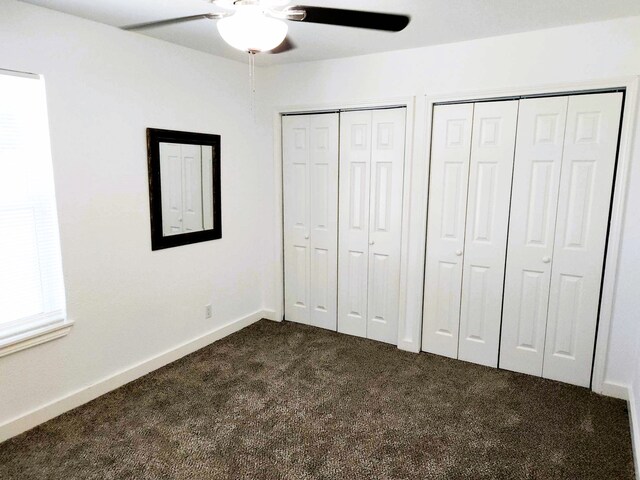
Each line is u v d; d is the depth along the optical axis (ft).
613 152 8.10
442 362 10.14
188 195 10.10
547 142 8.64
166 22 5.82
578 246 8.64
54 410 7.79
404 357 10.41
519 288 9.36
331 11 5.10
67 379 8.00
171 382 9.14
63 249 7.70
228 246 11.46
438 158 9.80
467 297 9.97
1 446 6.98
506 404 8.32
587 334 8.79
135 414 7.93
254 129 11.90
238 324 12.07
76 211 7.85
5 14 6.59
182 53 9.57
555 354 9.18
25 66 6.89
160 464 6.61
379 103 10.18
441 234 10.07
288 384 9.09
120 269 8.75
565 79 8.21
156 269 9.53
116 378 8.86
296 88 11.27
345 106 10.64
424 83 9.59
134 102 8.66
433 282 10.34
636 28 7.53
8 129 6.91
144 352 9.45
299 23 7.74
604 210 8.32
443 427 7.59
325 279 11.98
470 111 9.29
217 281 11.23
